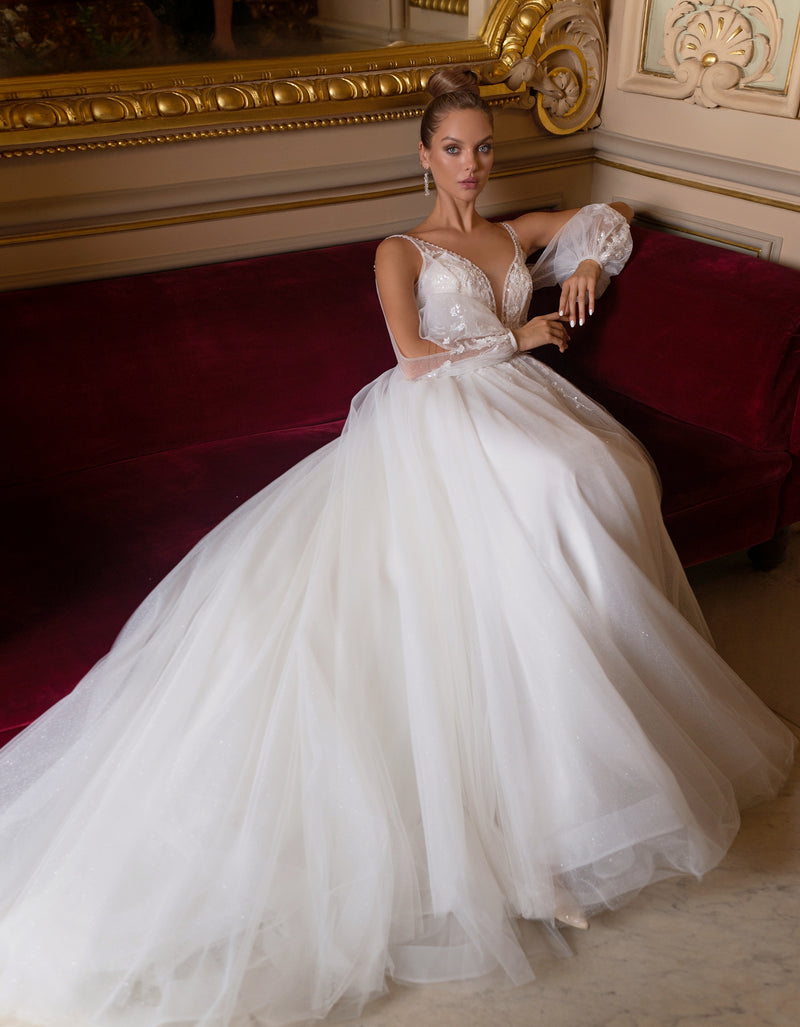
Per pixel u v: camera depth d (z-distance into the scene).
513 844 1.86
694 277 2.72
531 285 2.51
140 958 1.69
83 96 2.47
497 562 1.96
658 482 2.38
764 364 2.54
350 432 2.32
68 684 1.95
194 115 2.62
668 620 2.05
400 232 3.15
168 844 1.77
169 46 2.54
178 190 2.71
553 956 1.85
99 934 1.72
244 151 2.77
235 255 2.91
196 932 1.73
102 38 2.45
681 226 3.23
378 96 2.86
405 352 2.28
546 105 3.20
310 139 2.86
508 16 2.96
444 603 1.93
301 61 2.73
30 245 2.60
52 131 2.46
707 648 2.11
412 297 2.33
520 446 2.07
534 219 2.70
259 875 1.73
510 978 1.77
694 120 3.05
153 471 2.54
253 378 2.67
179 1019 1.68
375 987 1.72
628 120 3.27
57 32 2.39
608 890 1.89
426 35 2.91
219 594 2.00
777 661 2.60
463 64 2.96
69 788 1.88
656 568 2.18
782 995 1.77
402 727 1.93
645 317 2.81
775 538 2.89
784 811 2.16
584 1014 1.74
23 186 2.51
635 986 1.79
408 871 1.79
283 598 2.00
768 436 2.62
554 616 1.88
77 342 2.47
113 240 2.71
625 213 2.81
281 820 1.77
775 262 2.93
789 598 2.86
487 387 2.29
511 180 3.29
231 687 1.88
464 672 1.89
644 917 1.93
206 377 2.62
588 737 1.85
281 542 2.09
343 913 1.75
